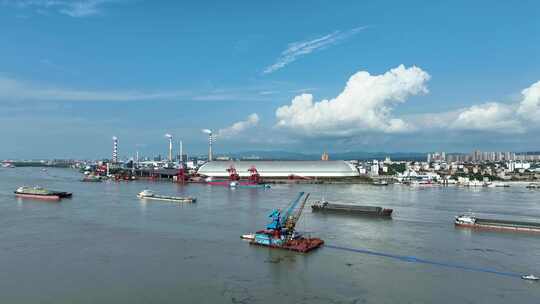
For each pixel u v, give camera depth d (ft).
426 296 164.14
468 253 228.84
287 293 165.99
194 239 257.34
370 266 202.69
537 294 167.53
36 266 198.08
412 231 292.20
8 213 364.38
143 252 225.15
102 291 166.91
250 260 211.82
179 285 174.19
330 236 272.31
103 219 333.21
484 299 161.79
